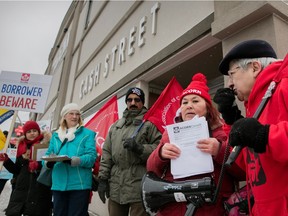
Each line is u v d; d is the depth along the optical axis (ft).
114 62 19.74
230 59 4.36
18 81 13.65
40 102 13.61
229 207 4.13
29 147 12.31
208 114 5.68
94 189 9.92
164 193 4.66
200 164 4.60
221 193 4.79
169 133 5.00
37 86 13.78
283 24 7.98
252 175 3.58
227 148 4.10
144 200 4.93
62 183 8.96
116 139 8.98
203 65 12.97
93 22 28.19
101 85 21.62
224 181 4.92
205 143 4.64
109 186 8.94
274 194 3.20
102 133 12.86
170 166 5.19
